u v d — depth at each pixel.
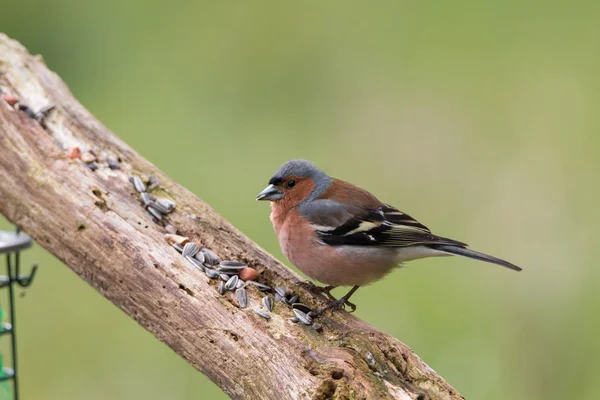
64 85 10.02
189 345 7.67
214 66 17.36
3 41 10.28
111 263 8.16
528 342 12.05
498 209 14.15
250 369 7.32
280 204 9.23
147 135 15.29
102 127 9.59
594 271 12.91
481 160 15.14
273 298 8.02
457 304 12.45
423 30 18.53
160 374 11.64
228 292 7.90
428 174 14.95
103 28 18.33
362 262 8.81
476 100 16.44
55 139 9.25
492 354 11.80
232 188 14.04
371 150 15.33
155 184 9.11
